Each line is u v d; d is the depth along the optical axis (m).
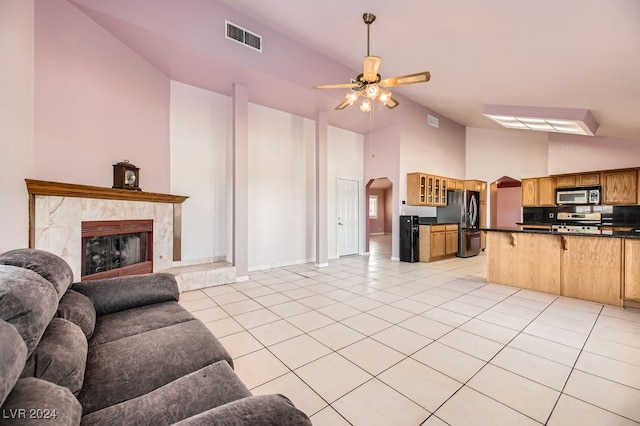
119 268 3.25
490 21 2.99
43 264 1.37
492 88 4.58
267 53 3.88
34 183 2.24
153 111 3.83
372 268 5.35
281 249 5.51
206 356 1.34
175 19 3.15
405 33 3.56
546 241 3.75
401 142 6.16
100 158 3.08
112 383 1.12
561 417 1.50
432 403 1.61
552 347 2.26
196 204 4.46
